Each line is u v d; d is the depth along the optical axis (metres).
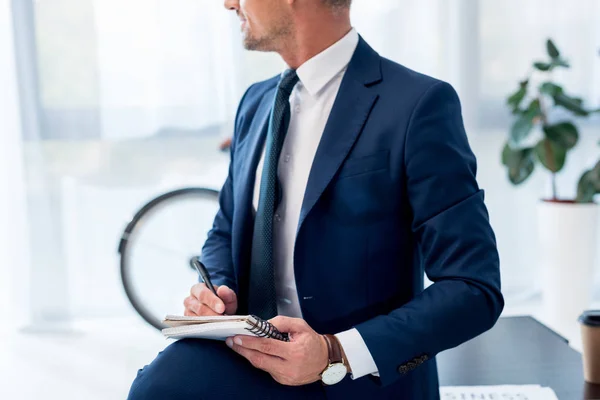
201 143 3.17
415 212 1.07
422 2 3.12
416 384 1.15
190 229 3.26
